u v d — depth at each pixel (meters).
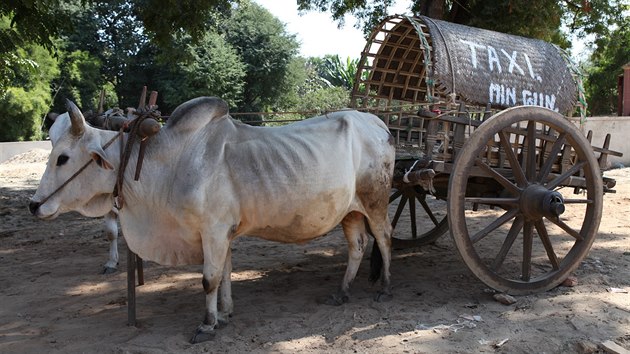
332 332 4.35
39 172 18.50
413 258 6.61
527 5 11.18
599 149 5.66
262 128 4.61
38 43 9.22
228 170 4.30
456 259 6.49
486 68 5.43
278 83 35.91
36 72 11.81
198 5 10.75
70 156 4.20
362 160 4.91
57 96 30.88
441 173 5.19
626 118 16.02
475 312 4.67
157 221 4.37
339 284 5.64
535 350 3.90
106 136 4.33
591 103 28.59
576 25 13.49
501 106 5.41
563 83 5.85
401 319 4.56
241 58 34.47
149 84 34.84
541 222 5.12
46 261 6.86
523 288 4.98
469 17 12.48
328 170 4.59
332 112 5.32
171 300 5.27
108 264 6.28
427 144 4.93
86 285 5.80
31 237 8.43
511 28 11.95
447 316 4.60
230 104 32.69
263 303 5.10
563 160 5.48
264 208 4.40
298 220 4.57
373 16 13.76
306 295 5.31
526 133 5.08
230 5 11.57
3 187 14.93
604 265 5.95
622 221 8.38
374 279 5.31
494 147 5.34
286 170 4.42
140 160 4.26
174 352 4.05
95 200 4.43
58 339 4.34
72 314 4.94
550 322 4.36
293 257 6.87
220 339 4.25
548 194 4.84
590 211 5.25
